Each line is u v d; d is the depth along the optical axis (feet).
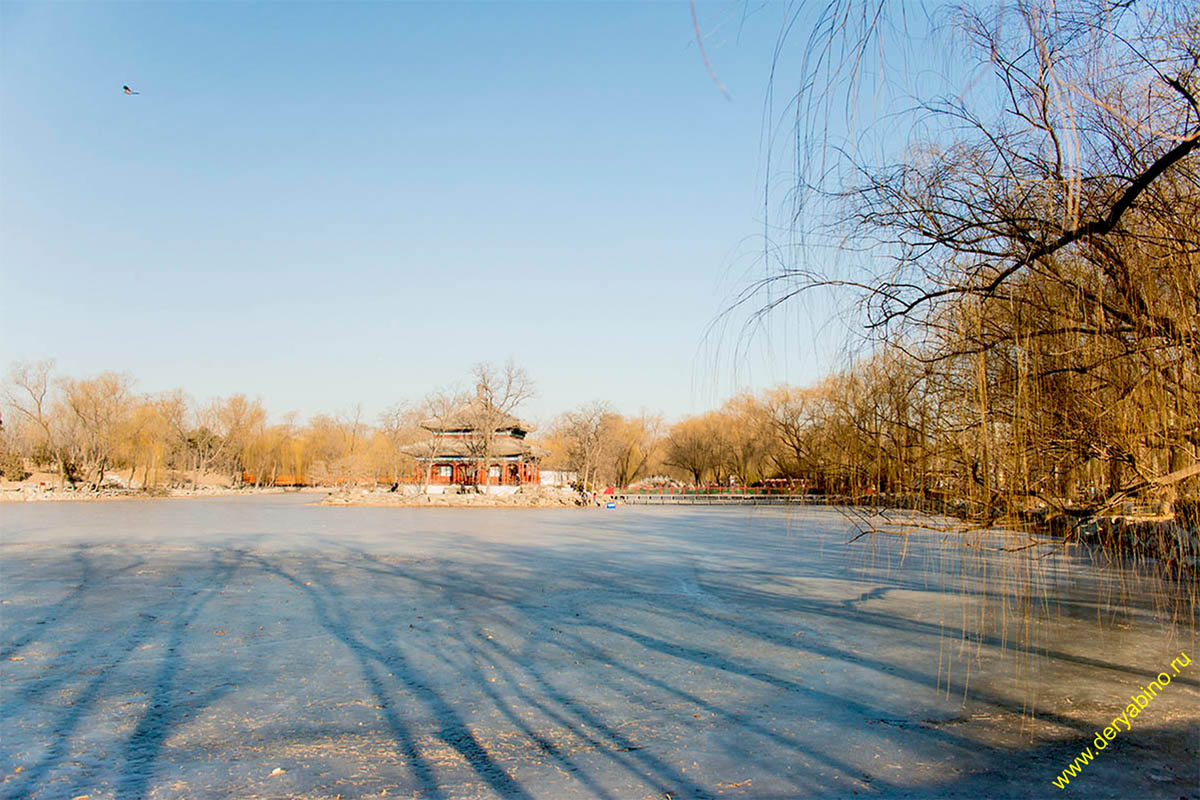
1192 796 27.20
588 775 29.71
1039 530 24.90
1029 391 22.63
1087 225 19.72
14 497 237.45
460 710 37.40
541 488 263.49
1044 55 20.18
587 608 63.72
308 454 397.80
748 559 98.73
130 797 27.76
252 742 33.06
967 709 37.04
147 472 273.33
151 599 66.59
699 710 37.40
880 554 103.40
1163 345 20.59
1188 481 22.62
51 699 38.70
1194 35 20.84
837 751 31.99
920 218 24.81
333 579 79.41
